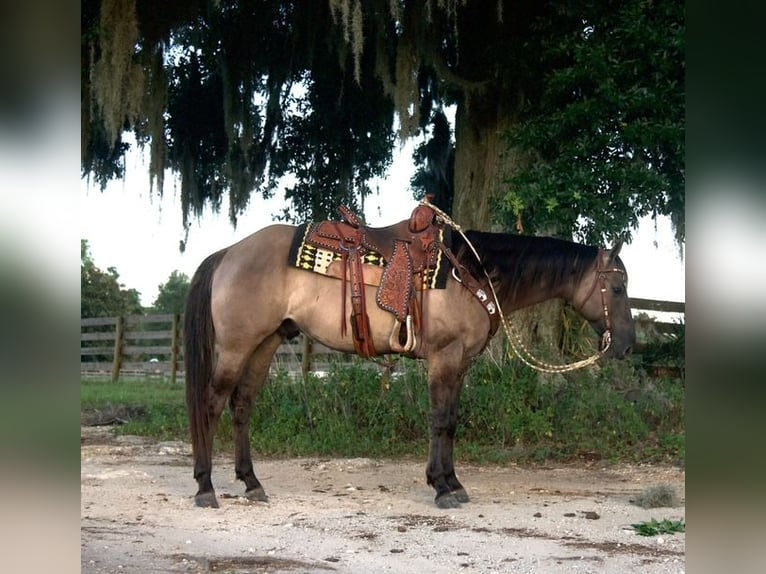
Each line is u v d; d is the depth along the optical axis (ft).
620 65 27.99
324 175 40.11
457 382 18.71
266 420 30.91
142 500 18.66
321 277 18.19
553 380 29.12
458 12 32.24
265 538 14.69
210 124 39.86
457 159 34.78
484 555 13.37
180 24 33.12
